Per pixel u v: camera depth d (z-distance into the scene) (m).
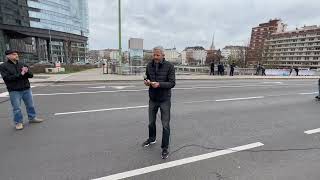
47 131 5.16
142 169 3.54
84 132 5.14
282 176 3.41
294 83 19.00
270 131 5.48
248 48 91.88
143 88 12.63
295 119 6.63
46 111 6.96
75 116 6.44
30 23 73.69
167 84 3.95
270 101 9.57
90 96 9.79
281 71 31.34
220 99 9.73
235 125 5.92
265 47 115.69
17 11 68.69
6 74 5.04
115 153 4.09
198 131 5.39
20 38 82.06
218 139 4.88
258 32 122.44
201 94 11.02
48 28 79.94
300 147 4.51
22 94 5.41
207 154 4.12
